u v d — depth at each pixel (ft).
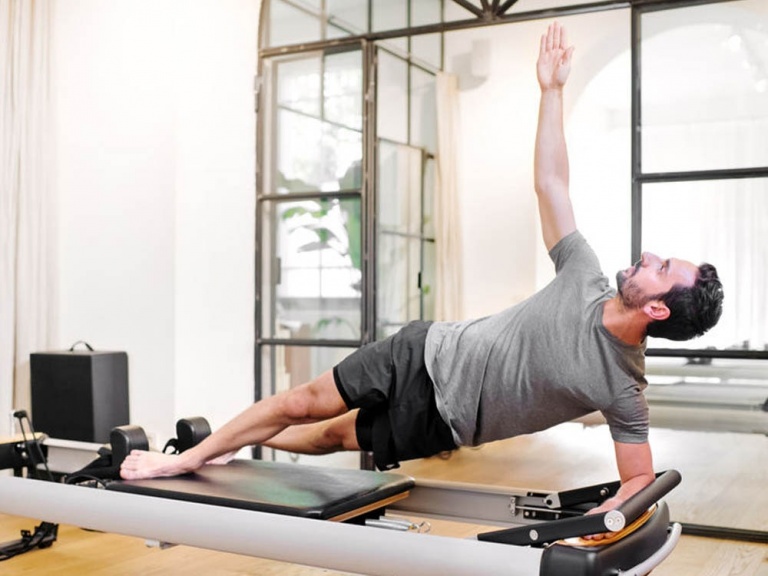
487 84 25.17
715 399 13.00
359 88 15.19
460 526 12.78
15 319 14.93
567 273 7.23
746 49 12.66
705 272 6.59
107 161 15.16
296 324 15.71
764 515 12.60
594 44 24.16
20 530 12.41
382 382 7.71
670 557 11.46
